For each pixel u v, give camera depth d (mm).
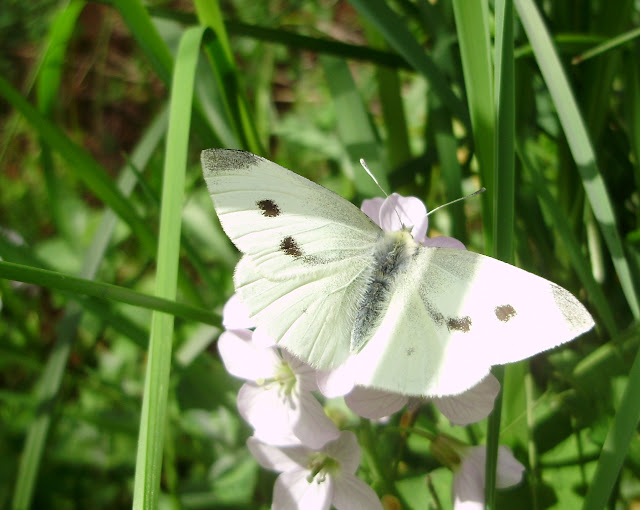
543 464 107
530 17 98
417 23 141
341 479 98
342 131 129
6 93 114
